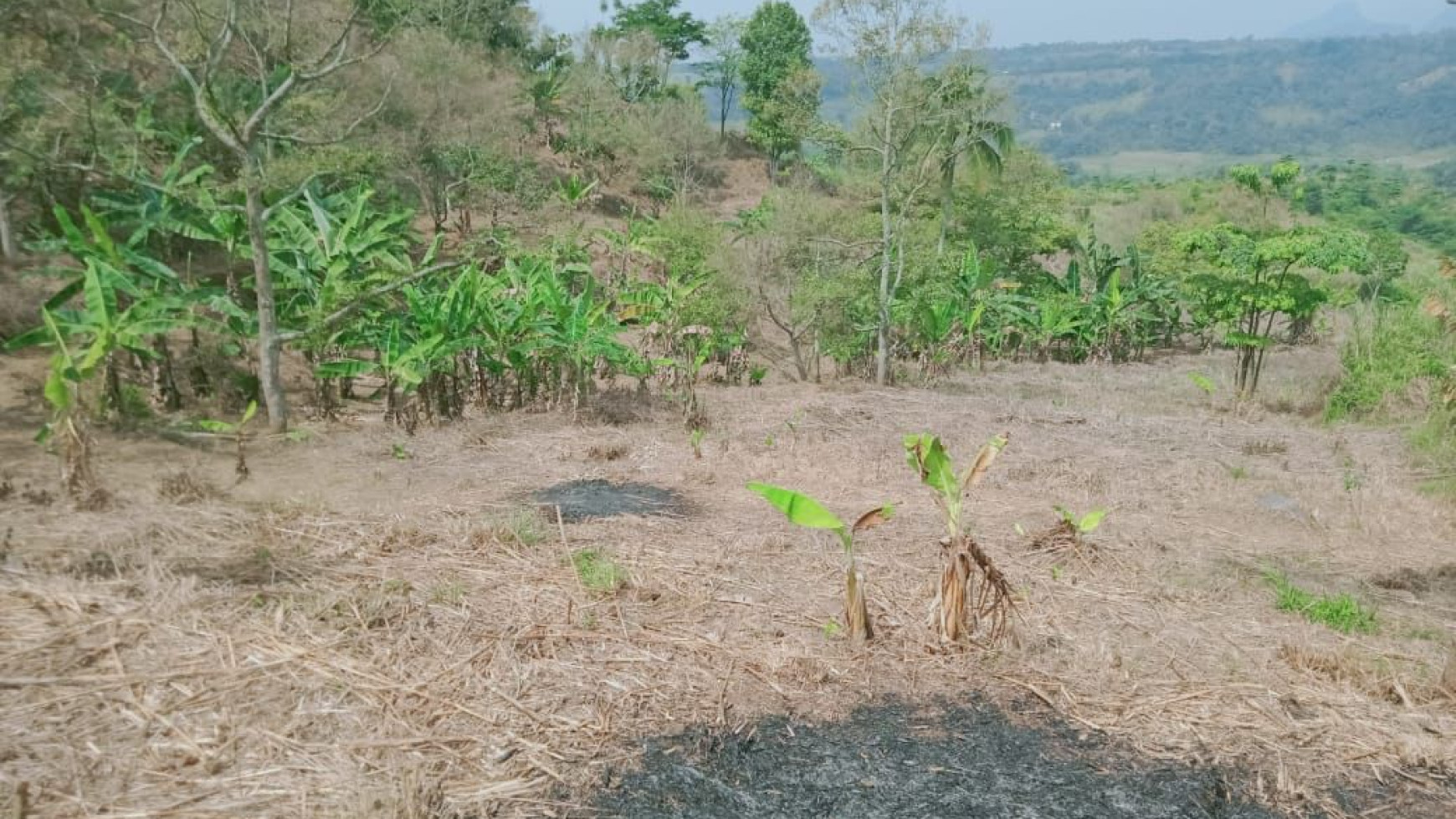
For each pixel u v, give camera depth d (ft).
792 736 14.42
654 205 130.11
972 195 75.66
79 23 38.75
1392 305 49.93
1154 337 76.02
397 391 36.27
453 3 93.50
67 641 15.08
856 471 30.37
